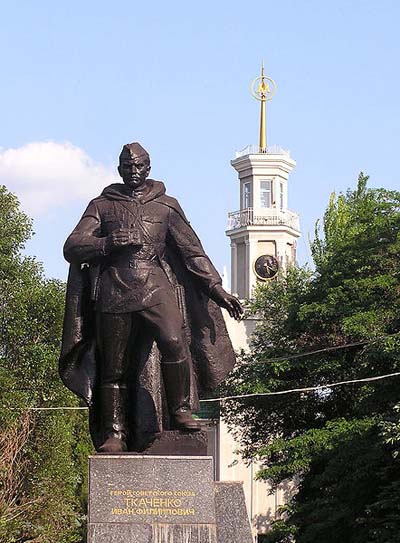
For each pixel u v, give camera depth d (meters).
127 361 10.81
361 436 24.53
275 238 72.38
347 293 29.55
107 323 10.68
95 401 10.91
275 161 73.94
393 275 28.78
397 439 21.39
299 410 31.67
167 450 10.57
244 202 74.69
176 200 11.19
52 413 30.50
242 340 56.69
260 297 34.78
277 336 33.06
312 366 29.94
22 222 33.41
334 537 24.86
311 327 30.27
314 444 26.55
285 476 28.55
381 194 31.33
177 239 11.02
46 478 30.47
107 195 11.02
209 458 10.18
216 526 10.11
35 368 30.38
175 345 10.55
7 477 28.19
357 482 24.14
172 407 10.66
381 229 30.17
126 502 10.06
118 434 10.73
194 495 10.10
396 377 24.36
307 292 31.67
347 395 31.06
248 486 55.94
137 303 10.59
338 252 30.64
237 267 73.38
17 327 30.69
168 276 11.05
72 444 35.62
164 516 10.05
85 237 10.66
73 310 10.86
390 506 21.97
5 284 31.86
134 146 10.97
